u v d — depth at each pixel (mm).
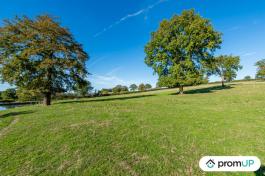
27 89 28922
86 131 10680
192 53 39031
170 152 8086
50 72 29844
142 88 134625
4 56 28109
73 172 6633
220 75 62094
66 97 66062
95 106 21297
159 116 14602
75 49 32188
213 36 38344
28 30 29453
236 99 25219
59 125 12078
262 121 12922
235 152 8086
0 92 91188
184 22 38250
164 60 38188
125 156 7719
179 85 39250
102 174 6488
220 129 11203
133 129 11070
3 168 7016
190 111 17016
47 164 7199
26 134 10492
